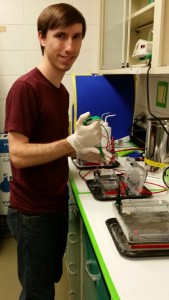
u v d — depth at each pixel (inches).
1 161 96.7
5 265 85.9
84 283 50.3
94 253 36.9
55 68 46.9
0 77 99.6
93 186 50.6
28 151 42.3
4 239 99.6
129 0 65.7
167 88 68.8
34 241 50.6
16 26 95.8
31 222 49.6
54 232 52.9
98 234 36.7
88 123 45.5
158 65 45.6
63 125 51.0
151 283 28.4
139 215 37.1
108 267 30.6
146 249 32.6
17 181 49.1
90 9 97.0
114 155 62.7
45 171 48.6
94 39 99.2
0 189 98.6
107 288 30.0
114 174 53.8
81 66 100.8
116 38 75.4
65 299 73.2
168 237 33.2
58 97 48.8
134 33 72.2
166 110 69.8
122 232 36.1
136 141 76.6
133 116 81.4
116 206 39.5
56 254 59.4
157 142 55.1
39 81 45.3
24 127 43.0
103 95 77.4
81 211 42.8
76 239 57.3
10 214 52.4
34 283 53.0
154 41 46.8
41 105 45.1
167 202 40.9
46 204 49.7
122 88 78.8
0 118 101.7
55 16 43.9
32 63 99.3
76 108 75.9
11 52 97.8
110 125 79.7
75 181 54.2
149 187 51.0
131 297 26.5
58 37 45.0
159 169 55.9
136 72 54.5
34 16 95.6
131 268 30.5
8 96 44.4
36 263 52.1
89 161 60.4
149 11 55.6
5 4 93.8
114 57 76.9
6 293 74.9
